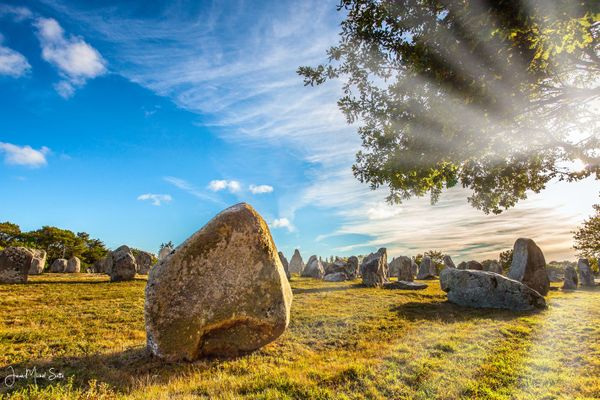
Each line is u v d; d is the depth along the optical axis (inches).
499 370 283.7
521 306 565.0
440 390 243.8
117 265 966.4
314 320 482.9
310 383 251.8
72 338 372.5
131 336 395.9
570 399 227.0
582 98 232.2
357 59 249.1
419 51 203.0
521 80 209.3
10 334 374.3
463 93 198.5
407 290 858.8
